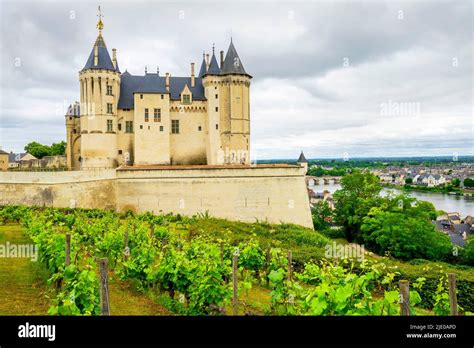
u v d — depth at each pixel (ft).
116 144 249.96
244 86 269.03
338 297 43.37
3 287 68.95
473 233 294.46
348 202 247.70
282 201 210.18
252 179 207.92
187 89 267.18
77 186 184.96
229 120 265.13
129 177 199.72
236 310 58.70
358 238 227.61
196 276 63.41
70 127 266.98
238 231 167.94
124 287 77.51
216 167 205.67
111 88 245.86
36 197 176.04
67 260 61.16
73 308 45.29
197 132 269.23
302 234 177.47
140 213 196.24
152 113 254.27
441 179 623.77
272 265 87.10
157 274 70.54
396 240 177.06
